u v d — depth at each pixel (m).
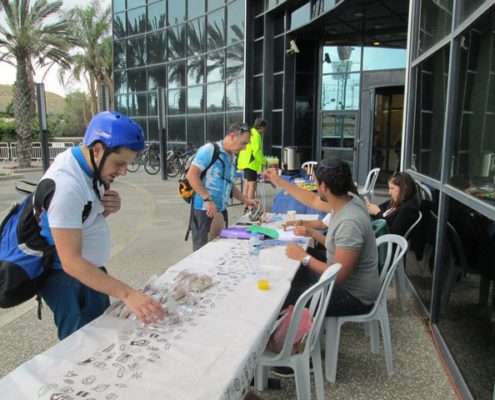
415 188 3.87
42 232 1.72
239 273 2.44
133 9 18.50
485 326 2.43
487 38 2.44
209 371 1.41
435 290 3.27
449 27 3.23
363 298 2.66
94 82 28.67
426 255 3.76
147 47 18.08
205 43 14.95
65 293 1.82
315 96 11.45
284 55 11.36
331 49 10.97
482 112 2.50
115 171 1.75
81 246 1.66
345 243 2.55
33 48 18.95
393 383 2.67
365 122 10.49
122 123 1.68
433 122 3.83
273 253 2.88
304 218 4.19
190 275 2.26
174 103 17.03
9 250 1.72
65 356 1.50
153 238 6.35
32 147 21.59
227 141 3.68
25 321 3.57
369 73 10.34
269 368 2.66
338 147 11.08
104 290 1.65
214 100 14.77
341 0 8.32
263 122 7.70
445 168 3.12
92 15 26.55
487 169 2.40
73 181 1.65
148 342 1.60
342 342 3.20
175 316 1.80
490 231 2.44
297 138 11.62
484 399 2.28
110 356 1.50
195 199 3.64
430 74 4.01
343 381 2.70
